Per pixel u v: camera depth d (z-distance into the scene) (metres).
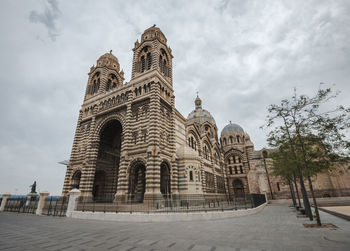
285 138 20.52
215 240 11.48
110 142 49.41
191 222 19.30
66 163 46.25
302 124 18.42
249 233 13.32
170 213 21.44
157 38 44.47
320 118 17.06
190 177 38.84
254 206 28.81
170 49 50.47
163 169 38.56
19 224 18.73
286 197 56.47
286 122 19.72
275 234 12.88
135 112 39.81
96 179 47.66
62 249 9.99
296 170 23.97
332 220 18.69
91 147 43.03
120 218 21.30
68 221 20.88
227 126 86.62
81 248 10.16
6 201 34.97
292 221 18.77
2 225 18.16
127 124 38.66
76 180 43.66
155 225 17.67
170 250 9.60
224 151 79.50
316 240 10.98
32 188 62.09
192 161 40.25
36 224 18.69
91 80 55.12
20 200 33.16
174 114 42.38
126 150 36.53
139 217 20.67
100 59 55.91
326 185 52.69
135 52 47.16
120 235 13.25
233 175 74.50
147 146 34.94
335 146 16.64
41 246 10.59
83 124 48.53
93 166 41.47
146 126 36.91
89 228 16.25
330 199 46.91
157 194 30.36
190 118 84.62
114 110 43.19
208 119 81.12
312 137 17.70
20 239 12.28
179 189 37.97
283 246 9.93
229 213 22.73
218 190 61.59
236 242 10.92
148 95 38.78
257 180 62.62
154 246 10.37
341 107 16.27
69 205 25.80
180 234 13.35
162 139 36.78
